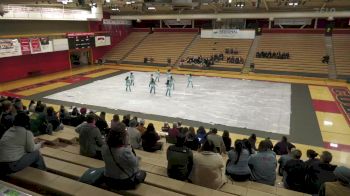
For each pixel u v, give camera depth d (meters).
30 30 28.16
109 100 20.41
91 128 6.26
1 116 8.13
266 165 6.16
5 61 26.17
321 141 14.02
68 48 31.84
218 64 33.12
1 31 25.42
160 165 6.68
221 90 23.69
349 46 30.94
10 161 4.59
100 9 33.94
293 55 31.86
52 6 28.27
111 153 4.26
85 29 35.03
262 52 32.78
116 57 38.41
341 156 12.45
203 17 35.12
